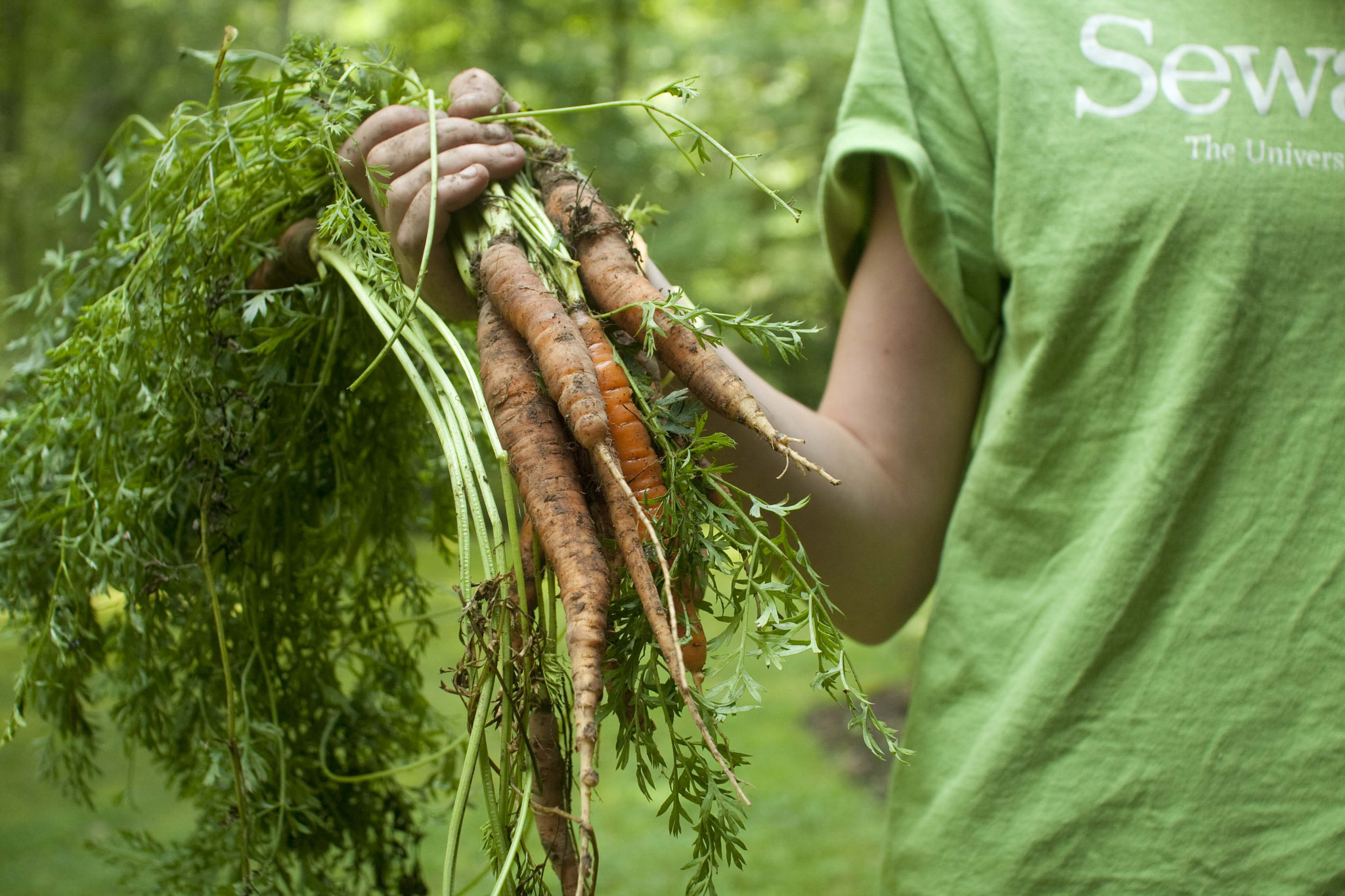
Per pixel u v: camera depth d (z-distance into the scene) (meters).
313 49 1.14
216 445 1.16
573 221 1.00
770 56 11.02
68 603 1.22
